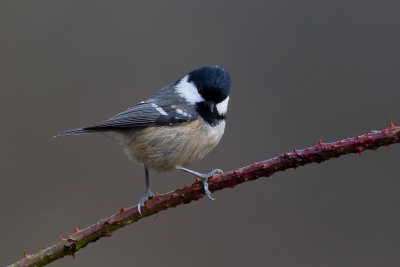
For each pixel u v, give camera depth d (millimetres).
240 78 12469
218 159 11430
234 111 12023
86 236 4820
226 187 4977
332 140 11617
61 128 11688
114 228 4859
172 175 11180
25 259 4711
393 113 11750
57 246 4770
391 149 11062
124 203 10750
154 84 12516
